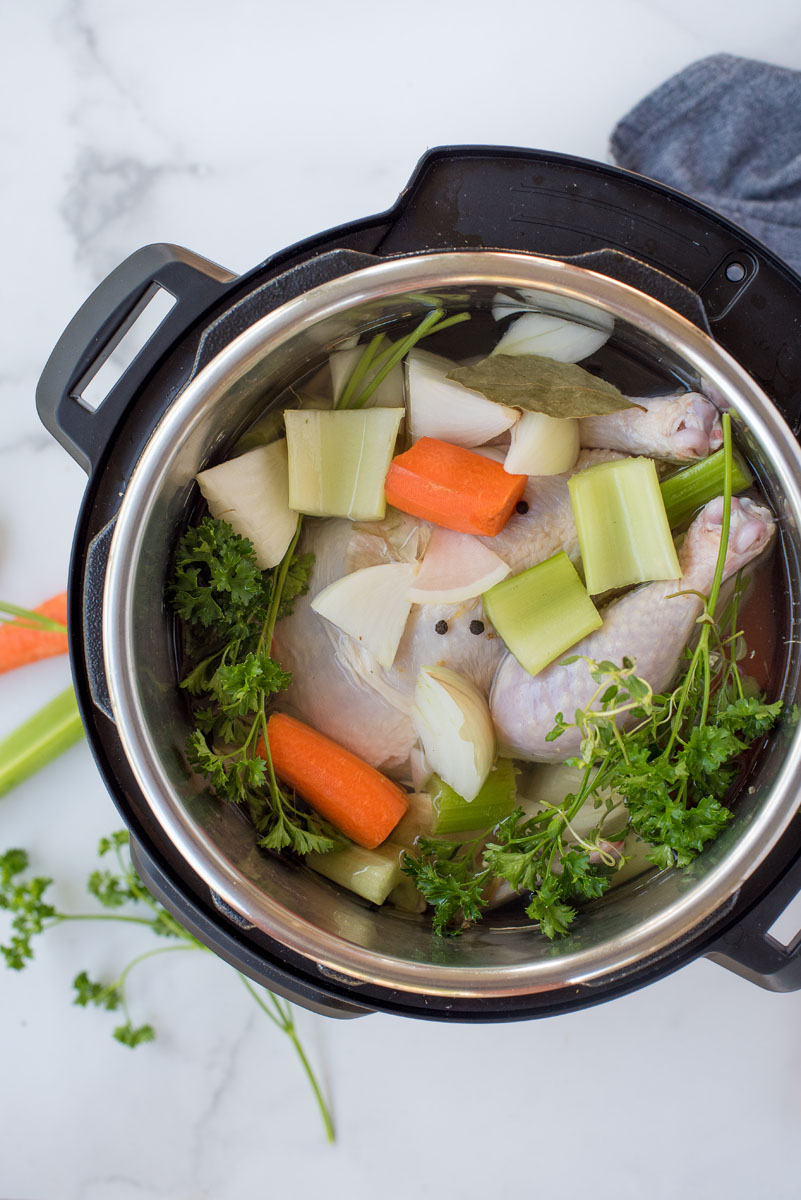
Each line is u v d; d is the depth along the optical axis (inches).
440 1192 27.9
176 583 22.3
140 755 20.8
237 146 27.5
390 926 22.5
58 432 21.5
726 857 21.1
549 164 21.3
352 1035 28.1
